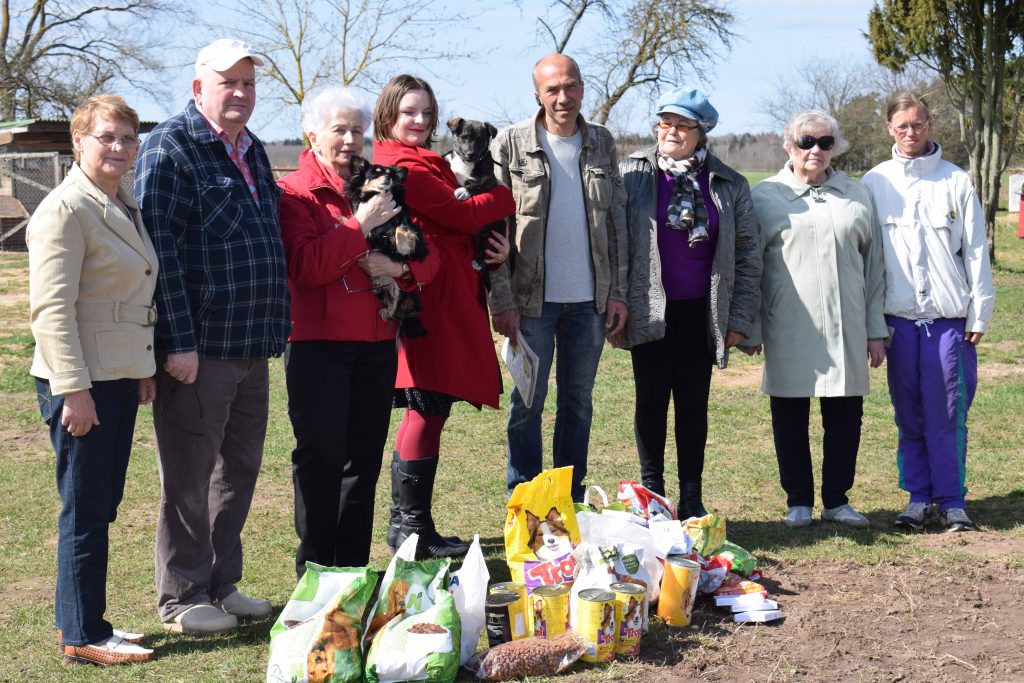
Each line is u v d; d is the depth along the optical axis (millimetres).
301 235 4094
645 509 4598
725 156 45344
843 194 5457
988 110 19547
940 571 4672
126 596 4598
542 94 5125
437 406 4938
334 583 3559
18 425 8102
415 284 4395
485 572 3814
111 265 3582
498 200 4750
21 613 4371
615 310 5320
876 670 3617
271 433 7879
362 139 4293
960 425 5461
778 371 5473
